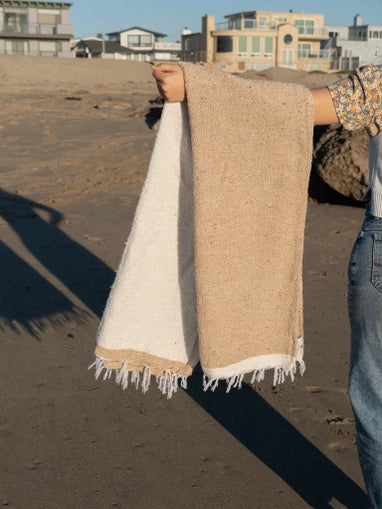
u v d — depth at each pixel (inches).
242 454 107.9
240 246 76.9
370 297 74.2
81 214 281.1
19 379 132.0
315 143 313.4
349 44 2549.2
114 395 126.4
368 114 73.4
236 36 2372.0
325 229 258.2
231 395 127.6
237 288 78.0
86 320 164.1
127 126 584.1
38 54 2447.1
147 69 1872.5
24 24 2412.6
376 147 74.0
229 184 75.2
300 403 124.7
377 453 77.8
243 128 74.1
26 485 98.4
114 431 113.9
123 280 83.2
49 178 364.8
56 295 182.1
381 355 75.9
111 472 102.1
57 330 157.3
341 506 95.5
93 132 546.9
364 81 72.8
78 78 1630.2
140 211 81.4
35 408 120.8
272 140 74.6
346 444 111.3
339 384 132.3
